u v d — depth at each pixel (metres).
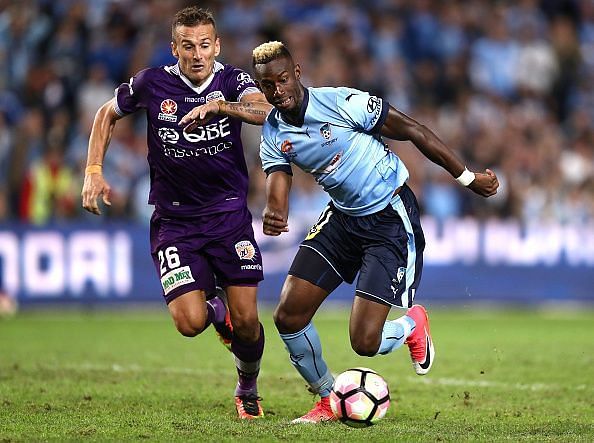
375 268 21.67
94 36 63.41
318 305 22.20
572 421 22.53
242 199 23.61
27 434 20.09
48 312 50.31
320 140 21.22
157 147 23.27
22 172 54.78
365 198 21.84
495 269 54.44
